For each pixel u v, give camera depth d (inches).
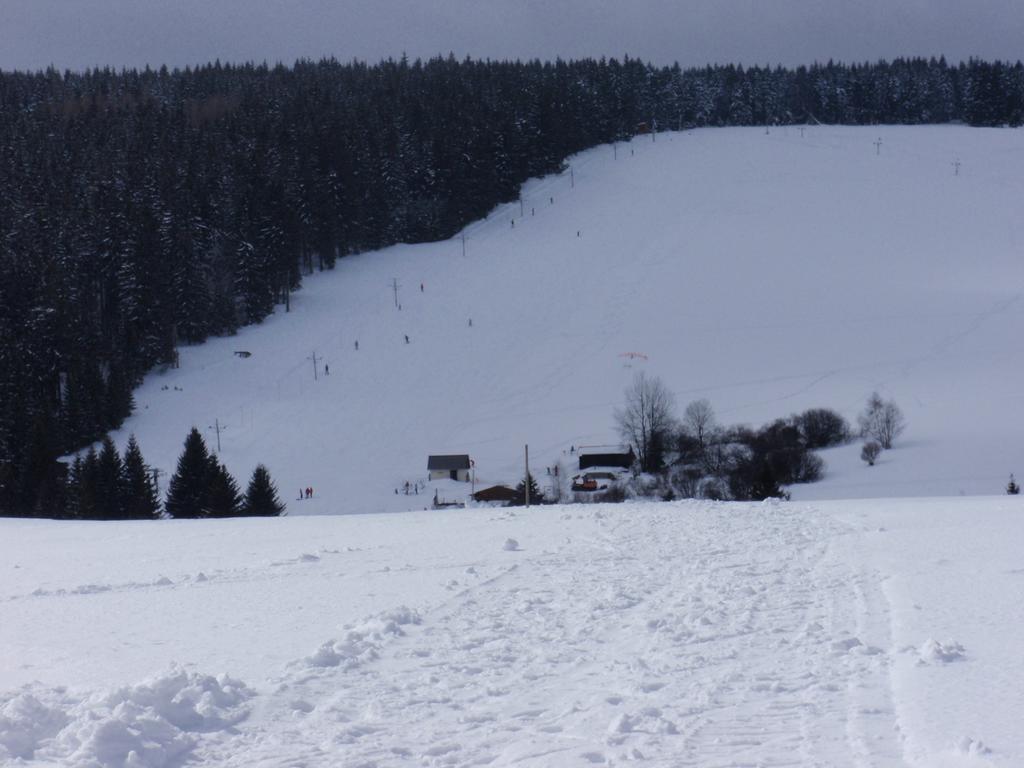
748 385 3014.3
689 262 4367.6
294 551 708.7
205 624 433.7
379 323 3843.5
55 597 527.8
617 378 3191.4
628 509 934.4
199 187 4224.9
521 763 241.4
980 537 636.1
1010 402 2630.4
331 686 317.7
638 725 268.4
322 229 4527.6
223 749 254.8
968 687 293.7
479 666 341.1
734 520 796.0
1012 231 4621.1
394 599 482.3
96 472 1998.0
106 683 324.8
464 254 4709.6
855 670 319.9
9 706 268.1
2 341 2778.1
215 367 3472.0
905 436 2412.6
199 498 1967.3
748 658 342.0
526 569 568.1
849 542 637.9
